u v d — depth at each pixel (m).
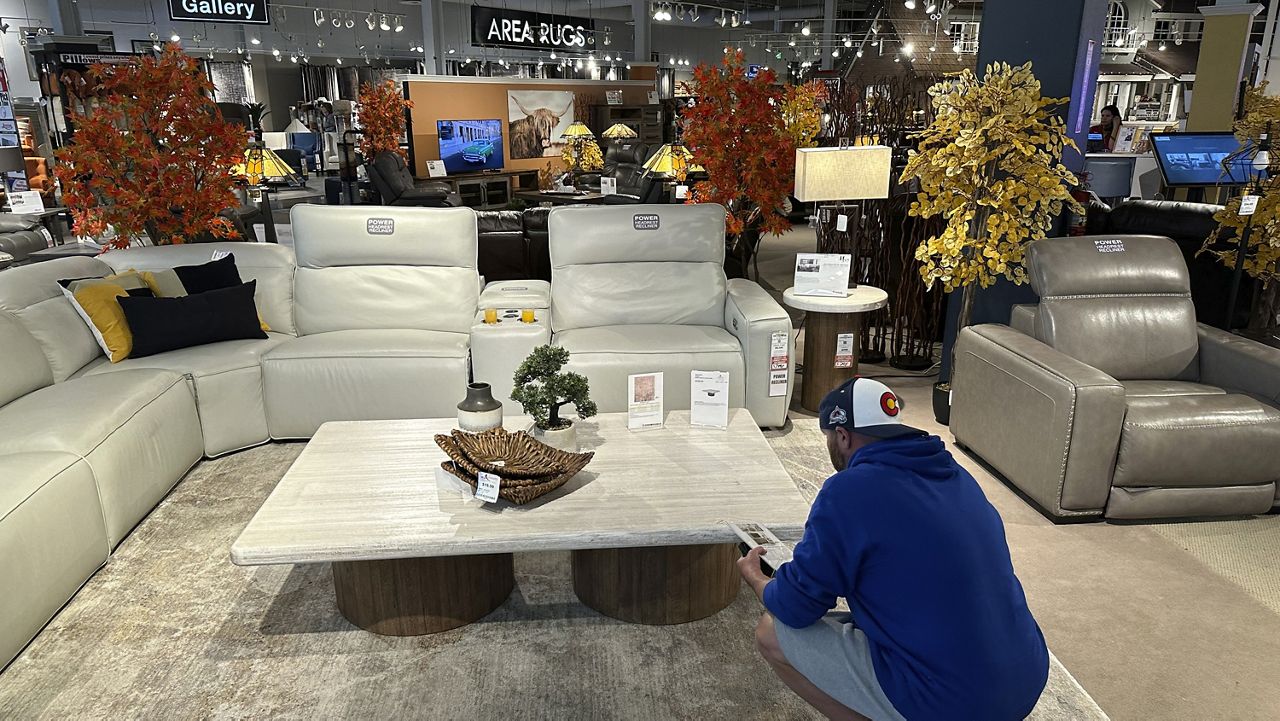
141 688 2.20
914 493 1.49
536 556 2.88
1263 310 4.15
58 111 8.57
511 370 3.66
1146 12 12.79
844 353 4.08
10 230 6.23
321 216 4.09
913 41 15.96
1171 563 2.80
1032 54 3.94
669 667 2.29
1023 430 3.19
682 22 20.06
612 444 2.74
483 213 5.16
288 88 18.27
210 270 3.96
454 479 2.46
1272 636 2.42
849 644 1.64
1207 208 4.27
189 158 4.51
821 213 5.05
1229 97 7.12
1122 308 3.47
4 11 12.52
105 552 2.79
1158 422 2.92
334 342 3.77
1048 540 2.95
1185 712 2.11
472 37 11.27
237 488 3.37
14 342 3.15
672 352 3.71
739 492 2.39
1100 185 5.71
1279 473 3.00
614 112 12.54
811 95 5.20
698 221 4.21
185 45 16.09
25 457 2.57
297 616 2.52
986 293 4.19
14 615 2.29
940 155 3.63
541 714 2.10
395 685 2.21
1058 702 2.14
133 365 3.49
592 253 4.16
